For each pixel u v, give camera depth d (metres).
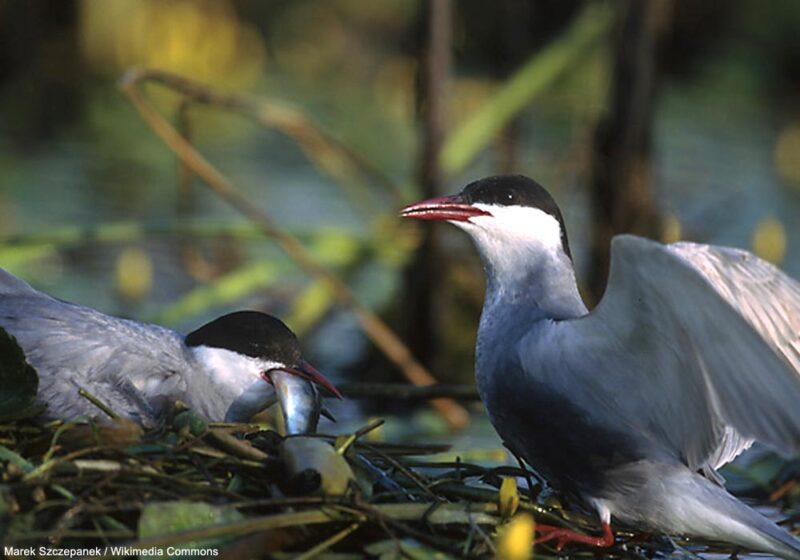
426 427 12.06
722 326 7.11
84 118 21.38
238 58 23.02
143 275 14.74
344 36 24.39
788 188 18.38
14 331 8.56
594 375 7.93
